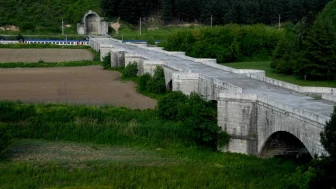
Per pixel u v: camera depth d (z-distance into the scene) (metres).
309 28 81.94
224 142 44.19
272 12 164.75
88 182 37.06
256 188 35.09
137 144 48.59
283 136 40.47
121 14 176.38
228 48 111.81
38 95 68.06
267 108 39.97
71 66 100.56
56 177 38.12
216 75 59.88
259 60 114.31
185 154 44.91
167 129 49.84
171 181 37.00
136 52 93.38
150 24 178.00
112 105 60.69
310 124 33.06
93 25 171.88
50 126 52.44
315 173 29.45
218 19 168.38
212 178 37.50
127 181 37.00
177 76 59.06
